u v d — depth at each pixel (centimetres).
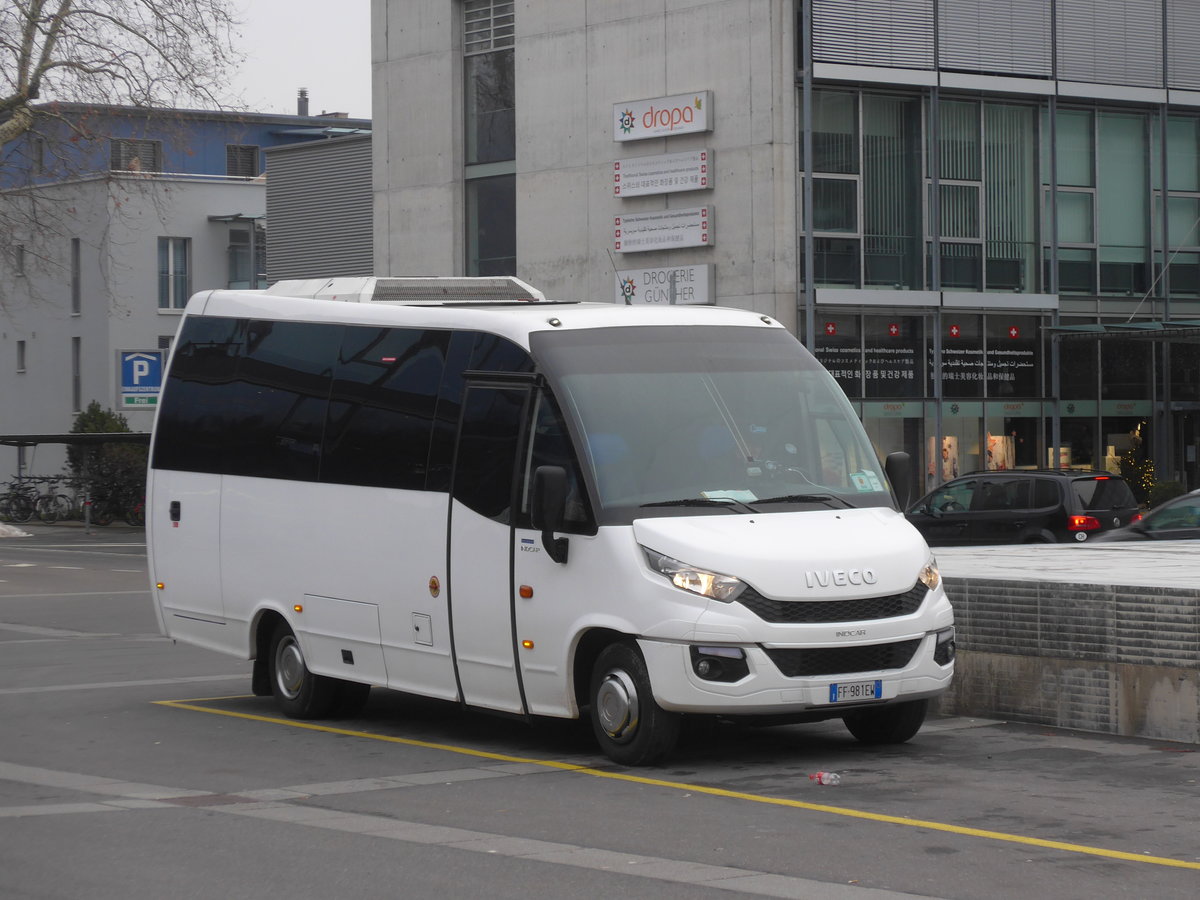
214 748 1280
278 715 1476
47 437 5791
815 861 843
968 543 2917
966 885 788
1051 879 799
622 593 1122
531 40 4641
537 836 917
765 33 4069
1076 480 2833
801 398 1249
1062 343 4328
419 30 5003
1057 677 1320
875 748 1230
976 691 1380
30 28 4241
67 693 1636
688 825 943
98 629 2372
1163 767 1131
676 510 1148
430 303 1436
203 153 8375
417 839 912
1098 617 1288
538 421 1199
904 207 4156
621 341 1230
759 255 4088
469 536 1246
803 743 1258
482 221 4884
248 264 7262
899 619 1134
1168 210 4462
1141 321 4422
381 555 1335
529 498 1195
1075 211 4341
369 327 1388
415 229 5031
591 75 4478
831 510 1186
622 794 1048
